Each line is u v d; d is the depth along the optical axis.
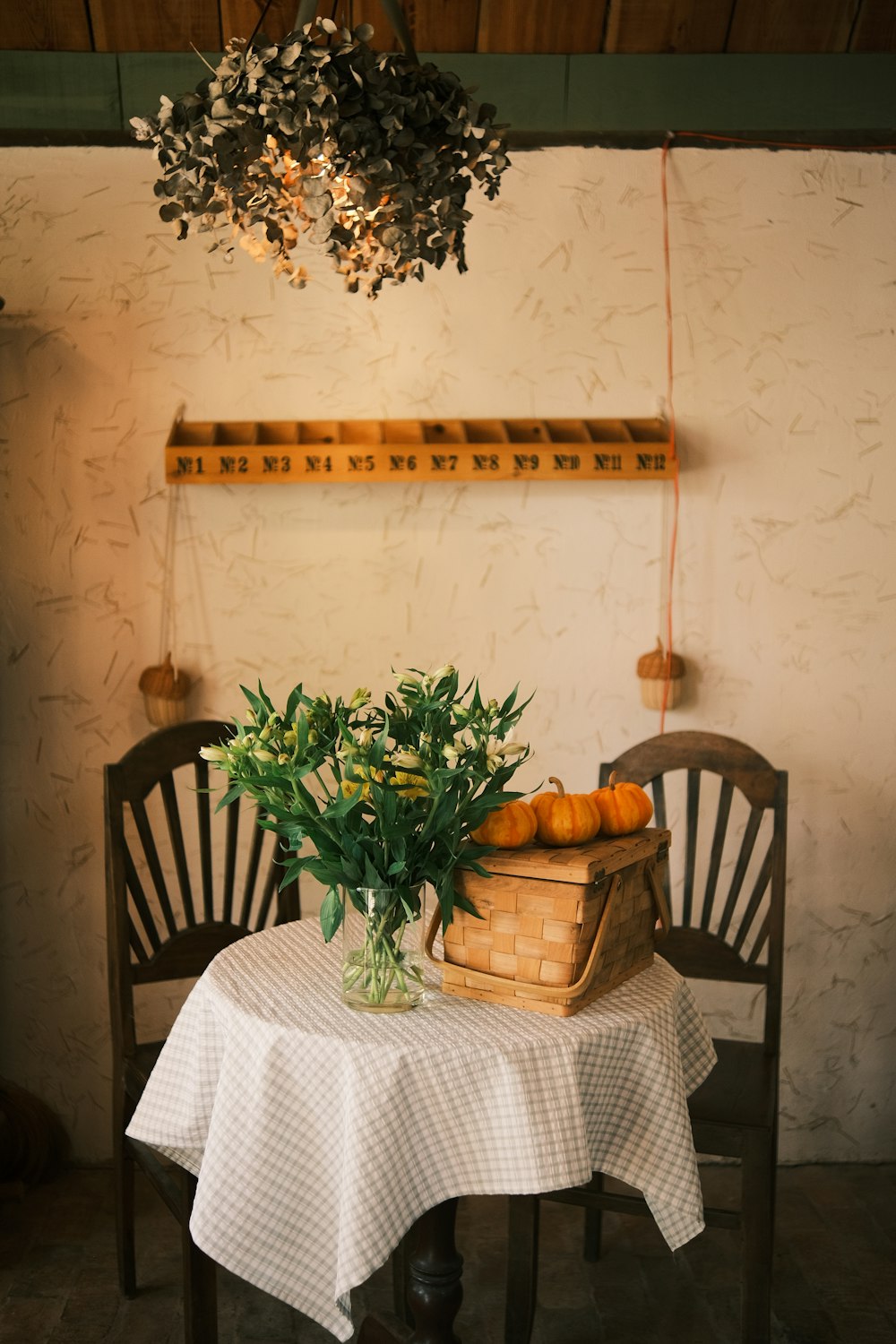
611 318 2.72
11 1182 2.65
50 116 2.64
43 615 2.71
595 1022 1.63
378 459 2.58
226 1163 1.61
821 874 2.83
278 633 2.75
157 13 2.60
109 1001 2.30
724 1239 2.54
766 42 2.69
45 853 2.75
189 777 2.77
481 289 2.71
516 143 2.69
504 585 2.76
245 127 1.48
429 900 2.23
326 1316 1.58
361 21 2.66
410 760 1.58
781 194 2.72
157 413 2.70
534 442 2.63
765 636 2.79
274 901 2.79
